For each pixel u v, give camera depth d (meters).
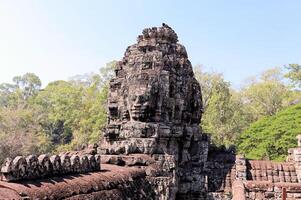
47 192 8.51
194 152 19.83
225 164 21.00
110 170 13.25
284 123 35.44
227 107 45.62
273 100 52.03
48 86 75.31
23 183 8.33
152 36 18.58
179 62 18.97
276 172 19.97
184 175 18.62
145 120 17.08
